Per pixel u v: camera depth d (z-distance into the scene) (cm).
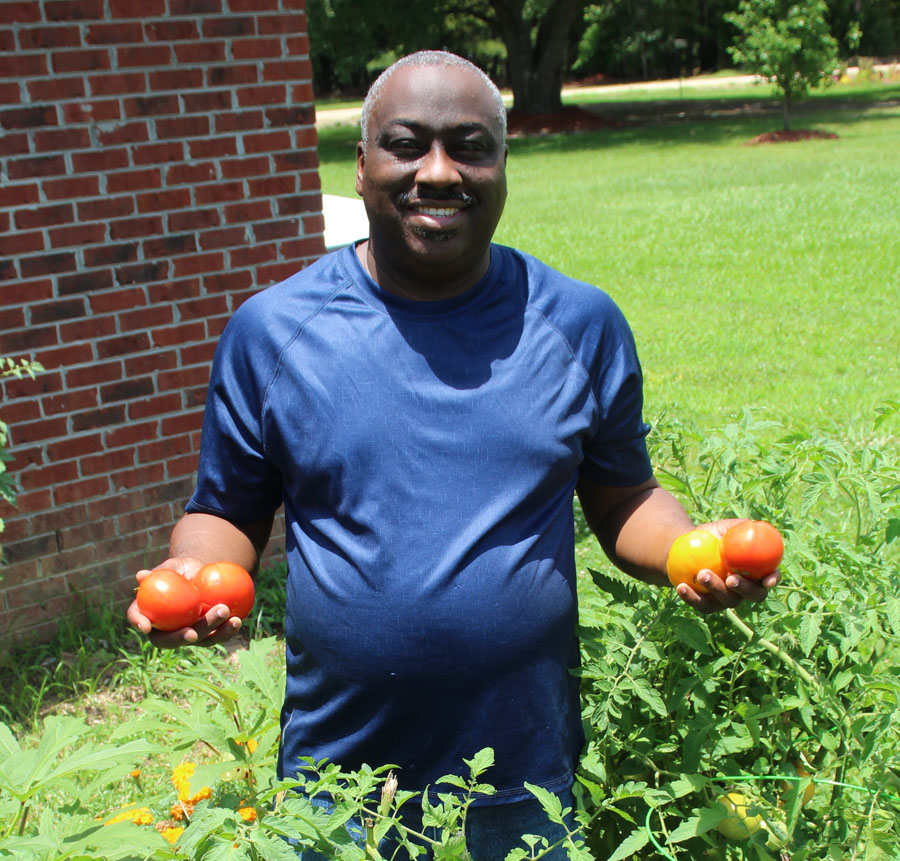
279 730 235
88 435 425
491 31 4034
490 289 197
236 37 429
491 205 192
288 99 446
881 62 4944
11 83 384
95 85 401
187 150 426
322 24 2827
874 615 224
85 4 393
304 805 174
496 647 188
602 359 204
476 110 188
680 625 219
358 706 194
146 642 403
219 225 440
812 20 2352
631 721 235
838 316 912
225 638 184
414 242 188
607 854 233
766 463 268
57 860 167
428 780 196
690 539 187
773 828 214
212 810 169
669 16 4116
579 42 5478
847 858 211
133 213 418
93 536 434
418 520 188
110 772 209
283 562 492
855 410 643
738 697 247
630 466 215
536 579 192
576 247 1280
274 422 196
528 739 196
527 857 196
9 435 404
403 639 187
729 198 1606
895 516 274
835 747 219
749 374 754
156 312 431
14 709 380
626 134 2775
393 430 188
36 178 395
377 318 194
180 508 454
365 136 196
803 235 1282
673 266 1157
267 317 198
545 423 192
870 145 2169
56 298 407
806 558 251
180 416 446
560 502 200
